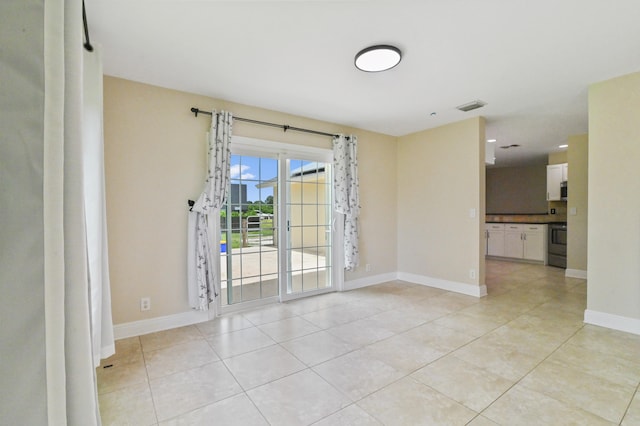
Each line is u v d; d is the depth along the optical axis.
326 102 3.28
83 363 0.64
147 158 2.75
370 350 2.38
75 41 0.64
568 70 2.56
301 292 3.85
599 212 2.83
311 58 2.33
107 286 2.00
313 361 2.20
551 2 1.71
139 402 1.73
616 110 2.71
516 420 1.56
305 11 1.78
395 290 4.20
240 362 2.19
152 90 2.78
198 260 2.90
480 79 2.71
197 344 2.49
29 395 0.50
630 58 2.36
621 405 1.68
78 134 0.64
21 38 0.50
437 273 4.32
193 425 1.54
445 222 4.21
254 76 2.63
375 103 3.31
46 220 0.52
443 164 4.23
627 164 2.66
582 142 4.72
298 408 1.68
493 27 1.95
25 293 0.50
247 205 3.43
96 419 0.76
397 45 2.15
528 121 4.02
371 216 4.53
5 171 0.48
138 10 1.75
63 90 0.55
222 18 1.83
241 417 1.61
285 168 3.71
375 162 4.58
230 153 3.11
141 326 2.71
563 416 1.59
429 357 2.25
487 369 2.08
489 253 7.03
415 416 1.60
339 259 4.18
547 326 2.85
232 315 3.21
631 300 2.67
